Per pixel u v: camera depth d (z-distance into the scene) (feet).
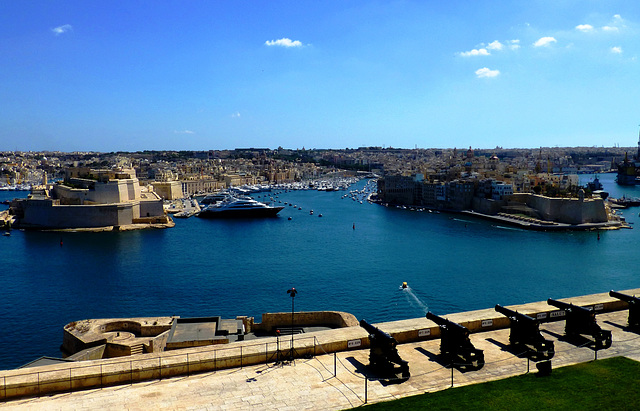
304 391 103.86
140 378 109.50
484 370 114.11
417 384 107.04
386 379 107.96
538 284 424.05
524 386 105.60
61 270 493.36
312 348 123.85
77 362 114.01
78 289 416.46
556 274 460.96
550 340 132.98
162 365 111.04
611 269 482.28
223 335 197.77
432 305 362.94
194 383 107.96
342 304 366.84
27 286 426.92
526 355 122.01
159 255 578.66
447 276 454.40
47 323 325.62
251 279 450.30
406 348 128.16
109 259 553.23
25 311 352.90
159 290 411.95
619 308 160.15
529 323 123.03
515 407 96.27
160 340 222.28
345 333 132.77
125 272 483.51
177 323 214.48
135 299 385.29
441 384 107.04
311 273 473.26
